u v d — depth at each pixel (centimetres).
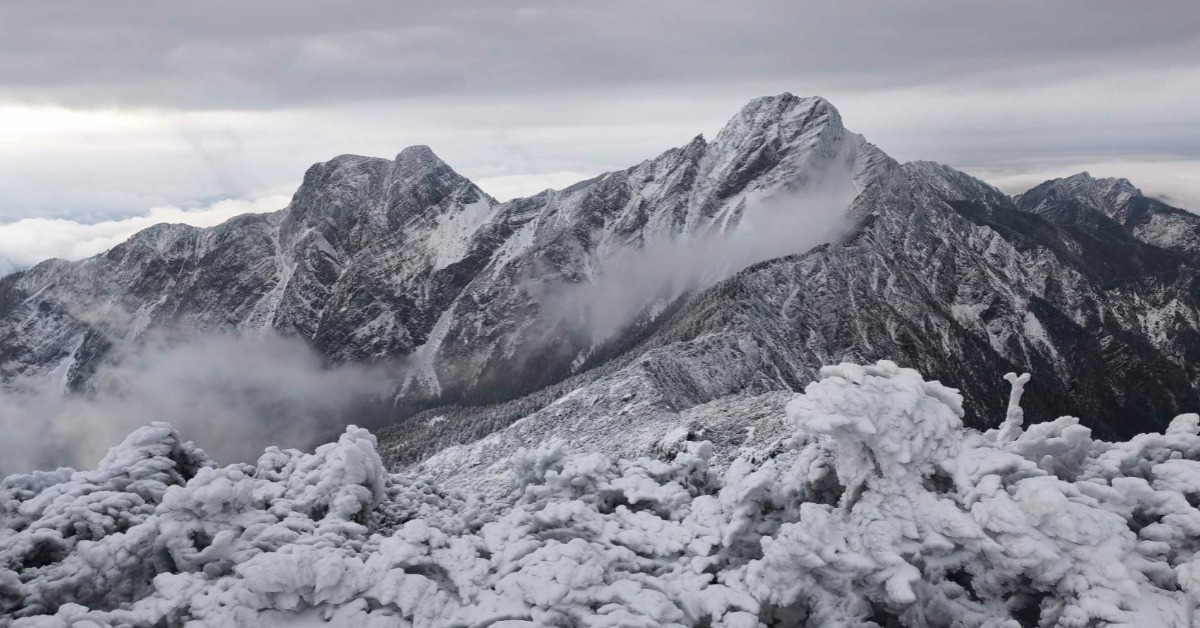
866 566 1526
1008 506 1470
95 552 1616
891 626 1566
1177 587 1388
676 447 4634
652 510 1956
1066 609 1409
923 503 1584
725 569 1697
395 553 1605
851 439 1625
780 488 1816
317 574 1505
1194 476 1552
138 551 1648
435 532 1700
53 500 1783
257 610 1479
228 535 1667
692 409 6650
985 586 1533
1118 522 1419
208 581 1580
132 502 1805
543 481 2180
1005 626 1488
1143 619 1324
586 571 1539
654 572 1689
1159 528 1467
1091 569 1399
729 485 1822
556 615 1476
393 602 1521
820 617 1554
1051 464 1681
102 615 1450
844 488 1792
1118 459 1645
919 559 1555
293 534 1727
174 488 1714
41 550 1653
